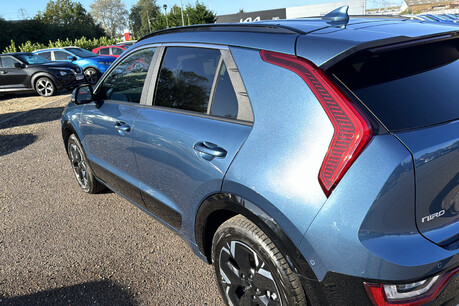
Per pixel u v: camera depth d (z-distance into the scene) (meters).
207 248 2.14
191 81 2.18
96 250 2.95
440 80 1.60
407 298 1.39
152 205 2.63
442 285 1.40
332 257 1.40
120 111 2.79
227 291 1.98
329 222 1.39
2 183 4.61
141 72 2.66
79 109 3.48
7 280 2.64
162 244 2.99
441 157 1.38
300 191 1.46
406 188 1.34
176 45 2.36
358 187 1.35
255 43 1.83
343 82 1.47
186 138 2.05
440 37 1.68
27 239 3.18
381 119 1.40
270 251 1.60
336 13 1.96
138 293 2.42
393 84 1.51
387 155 1.33
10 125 8.12
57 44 32.72
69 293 2.46
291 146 1.53
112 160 3.04
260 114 1.69
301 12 45.03
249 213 1.66
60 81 12.60
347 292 1.42
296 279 1.55
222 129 1.87
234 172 1.72
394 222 1.37
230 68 1.90
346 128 1.38
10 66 12.45
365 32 1.66
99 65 15.38
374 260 1.34
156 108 2.42
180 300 2.33
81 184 4.05
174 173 2.20
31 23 56.12
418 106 1.47
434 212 1.43
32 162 5.39
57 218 3.53
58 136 6.82
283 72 1.63
